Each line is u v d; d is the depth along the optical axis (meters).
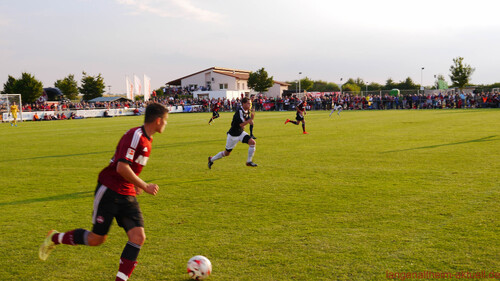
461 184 7.14
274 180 7.98
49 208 6.32
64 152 13.41
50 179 8.73
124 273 3.47
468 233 4.65
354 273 3.74
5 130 25.30
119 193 3.60
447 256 4.05
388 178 7.85
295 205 6.08
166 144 14.92
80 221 5.63
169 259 4.19
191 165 10.12
